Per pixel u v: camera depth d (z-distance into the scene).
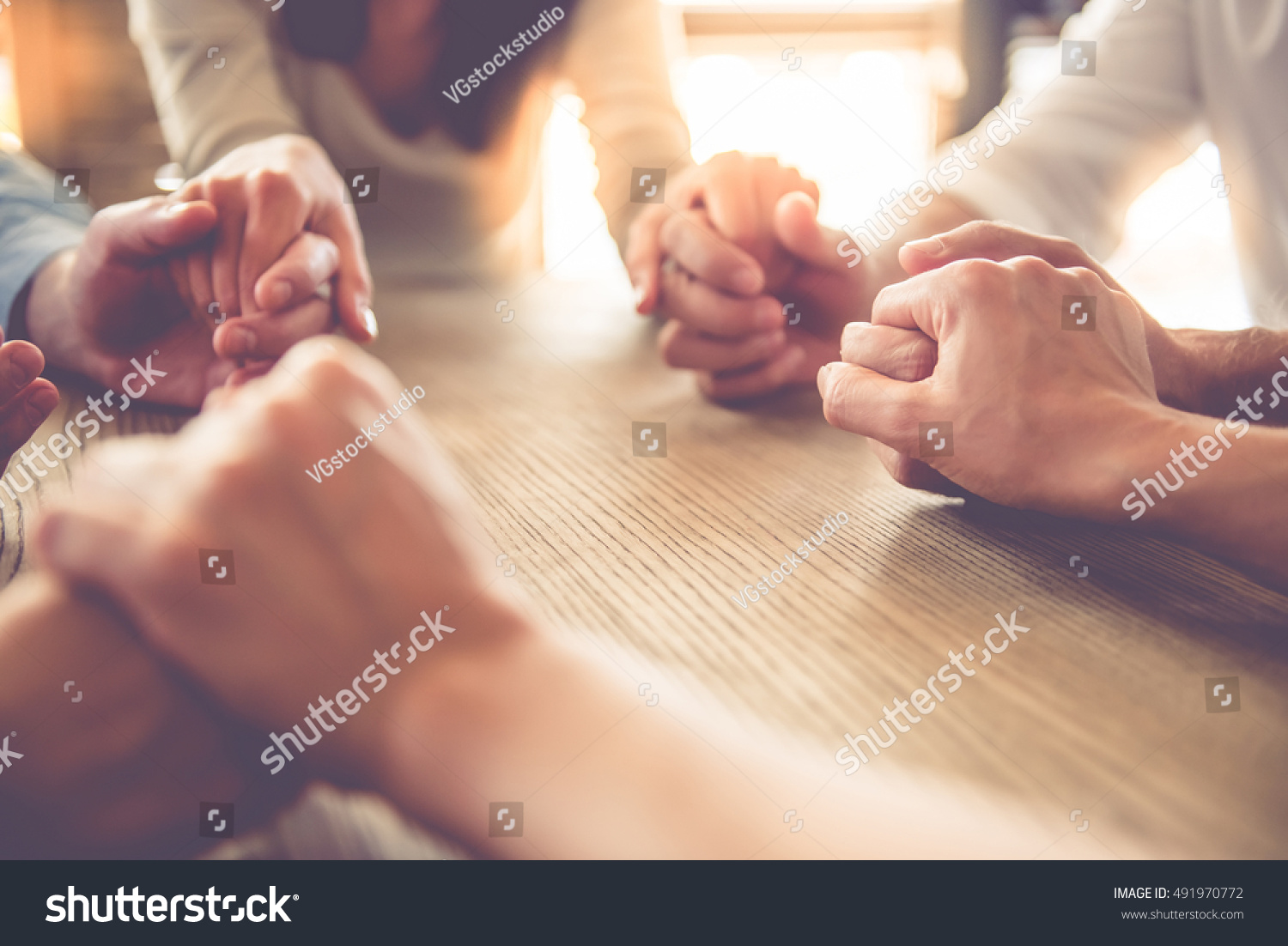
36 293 0.79
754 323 0.81
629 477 0.71
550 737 0.54
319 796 0.54
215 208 0.76
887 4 2.30
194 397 0.76
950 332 0.65
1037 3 2.27
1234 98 0.97
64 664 0.53
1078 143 1.01
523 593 0.58
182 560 0.54
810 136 1.06
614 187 1.23
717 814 0.53
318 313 0.78
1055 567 0.63
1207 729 0.55
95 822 0.53
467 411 0.79
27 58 1.76
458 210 1.46
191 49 1.15
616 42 1.30
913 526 0.66
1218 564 0.63
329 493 0.56
